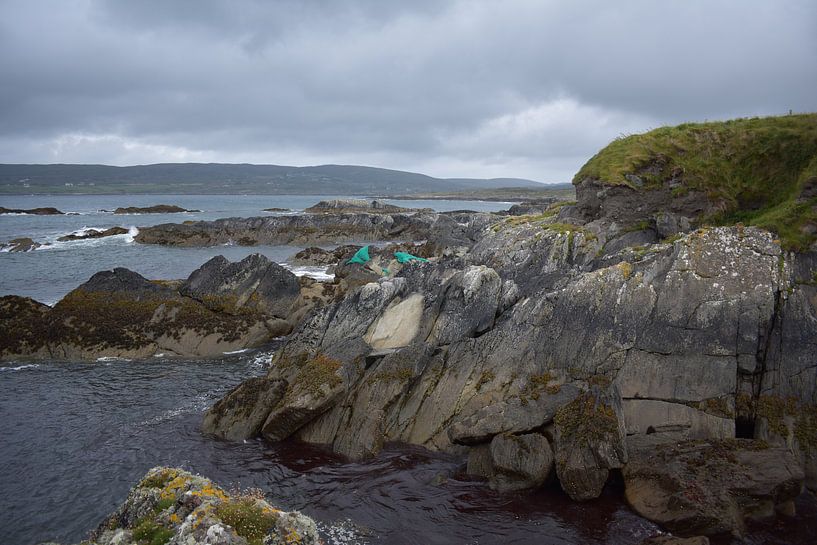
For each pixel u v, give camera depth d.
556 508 15.42
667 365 18.66
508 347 20.38
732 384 17.92
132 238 78.31
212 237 78.56
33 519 15.20
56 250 65.00
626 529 14.47
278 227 82.44
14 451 18.86
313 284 36.59
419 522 15.02
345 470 17.81
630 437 17.05
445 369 20.61
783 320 18.36
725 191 27.06
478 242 35.91
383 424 19.69
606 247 26.88
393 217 89.81
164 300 31.61
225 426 20.28
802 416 16.95
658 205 28.23
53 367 27.31
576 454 15.62
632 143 30.98
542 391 18.03
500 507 15.59
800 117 27.61
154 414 21.98
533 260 26.88
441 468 17.78
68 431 20.39
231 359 28.86
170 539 10.42
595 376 19.02
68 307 30.75
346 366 20.67
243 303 32.06
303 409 19.27
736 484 14.60
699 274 19.72
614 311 19.95
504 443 16.64
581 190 31.97
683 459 15.52
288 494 16.44
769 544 13.74
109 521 12.23
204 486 12.20
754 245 19.98
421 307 23.59
